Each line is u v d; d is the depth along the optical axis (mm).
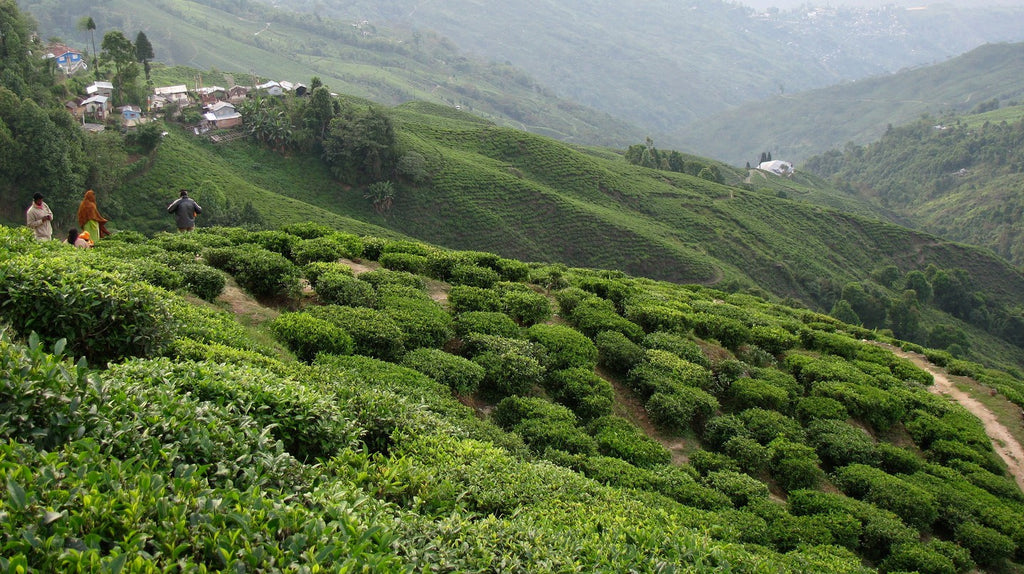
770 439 16219
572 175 108750
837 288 96062
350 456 7609
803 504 13484
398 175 95375
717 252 98438
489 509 8234
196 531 4617
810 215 115062
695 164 148250
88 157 65500
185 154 82438
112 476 4891
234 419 6992
